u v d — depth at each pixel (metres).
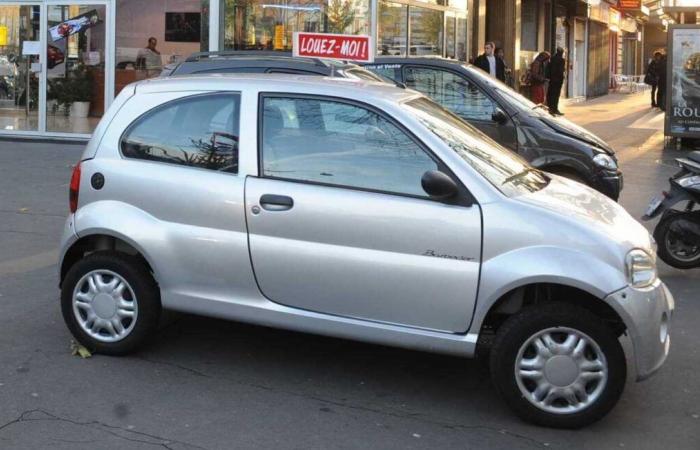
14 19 16.14
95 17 15.90
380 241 4.42
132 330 5.02
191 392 4.62
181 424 4.21
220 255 4.73
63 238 5.13
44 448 3.91
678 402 4.64
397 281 4.40
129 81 16.02
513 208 4.28
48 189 10.84
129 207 4.93
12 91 16.31
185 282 4.85
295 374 4.94
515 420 4.38
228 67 8.12
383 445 4.03
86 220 4.98
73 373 4.83
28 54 16.16
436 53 18.75
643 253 4.27
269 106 4.81
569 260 4.14
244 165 4.75
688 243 7.38
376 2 16.20
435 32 18.62
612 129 19.86
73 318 5.11
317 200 4.54
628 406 4.57
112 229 4.89
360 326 4.51
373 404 4.54
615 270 4.14
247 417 4.31
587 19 32.12
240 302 4.75
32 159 13.59
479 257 4.27
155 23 15.84
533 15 26.02
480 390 4.78
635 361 4.20
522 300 4.40
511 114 8.59
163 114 5.01
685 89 15.82
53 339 5.39
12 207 9.66
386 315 4.47
